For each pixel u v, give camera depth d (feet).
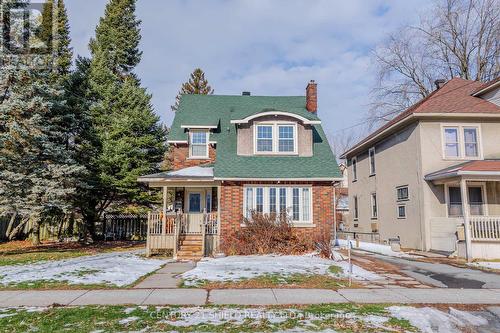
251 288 30.89
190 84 156.87
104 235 84.38
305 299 27.30
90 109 74.84
